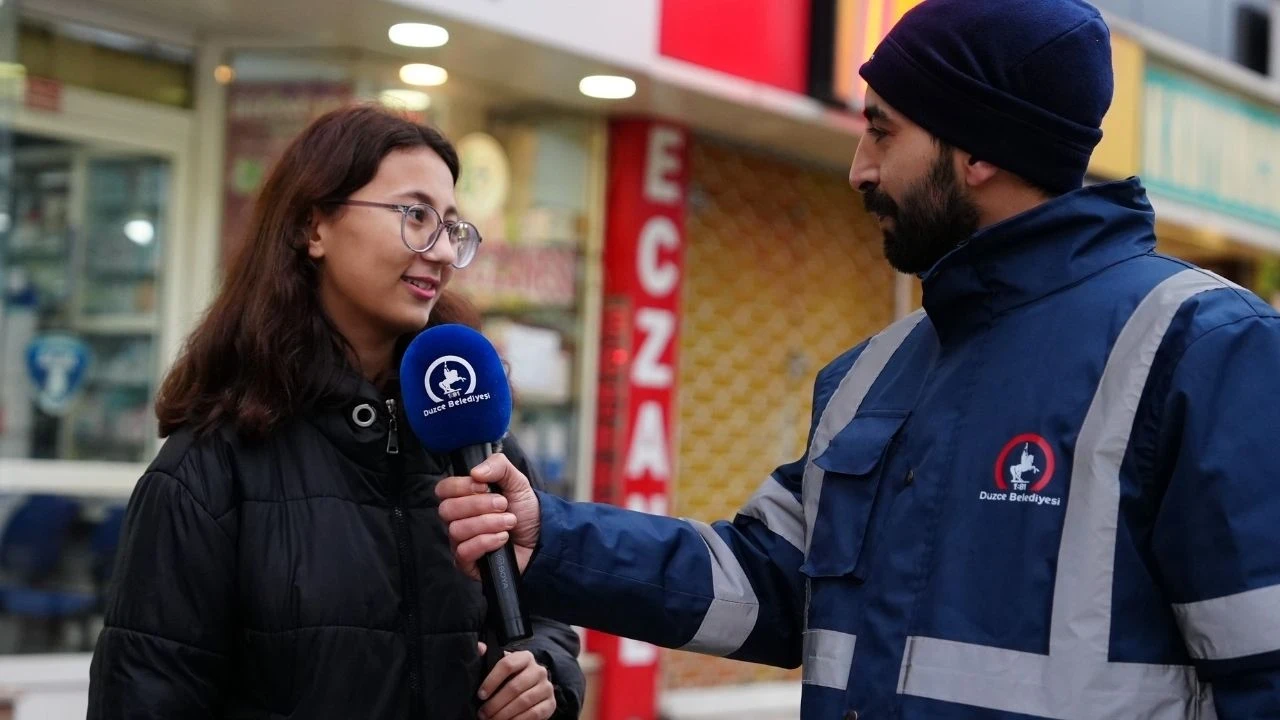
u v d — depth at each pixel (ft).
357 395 7.32
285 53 17.83
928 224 7.14
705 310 22.52
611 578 7.48
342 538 7.15
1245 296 6.39
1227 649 5.87
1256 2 30.40
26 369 16.69
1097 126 7.00
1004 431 6.59
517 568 7.05
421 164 7.52
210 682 6.99
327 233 7.47
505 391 7.27
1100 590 6.17
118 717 6.76
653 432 20.77
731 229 22.95
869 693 6.64
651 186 20.83
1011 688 6.23
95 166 17.04
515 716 7.39
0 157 16.19
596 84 19.13
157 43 17.33
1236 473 5.93
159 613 6.87
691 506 22.30
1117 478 6.24
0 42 16.02
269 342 7.23
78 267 17.01
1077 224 6.81
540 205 20.17
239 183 17.71
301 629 6.96
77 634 16.97
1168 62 27.45
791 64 20.68
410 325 7.51
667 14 18.75
